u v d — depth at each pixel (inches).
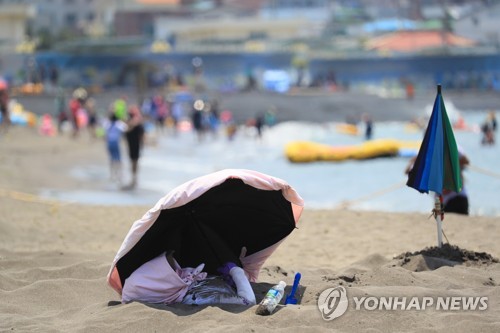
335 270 935.0
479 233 1171.9
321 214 1409.9
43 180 2145.7
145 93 5782.5
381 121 5428.2
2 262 943.0
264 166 2807.6
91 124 3545.8
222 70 6924.2
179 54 6815.9
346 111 5506.9
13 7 7357.3
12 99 5187.0
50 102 5191.9
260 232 781.3
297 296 746.8
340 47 7214.6
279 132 4694.9
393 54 6879.9
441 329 633.6
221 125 4849.9
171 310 701.3
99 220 1441.9
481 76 6737.2
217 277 753.6
